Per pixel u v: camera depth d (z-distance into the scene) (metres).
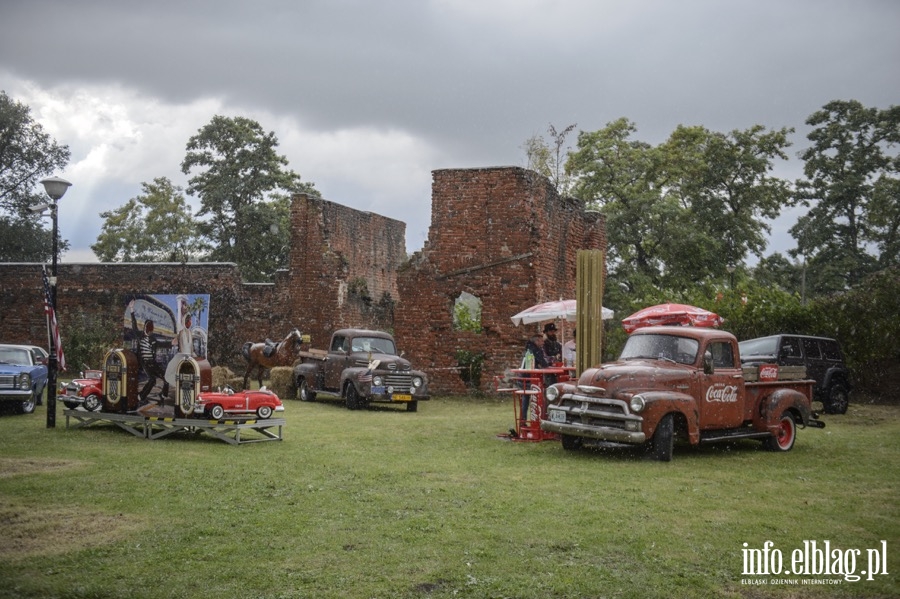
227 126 43.38
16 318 31.66
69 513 8.02
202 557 6.65
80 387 14.84
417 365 23.77
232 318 30.81
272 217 42.25
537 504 8.57
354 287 31.00
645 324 15.06
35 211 14.99
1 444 12.45
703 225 38.78
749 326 24.34
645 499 8.90
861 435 15.16
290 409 19.33
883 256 39.34
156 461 11.00
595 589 5.98
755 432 12.79
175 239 49.44
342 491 9.18
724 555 6.87
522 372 14.04
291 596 5.79
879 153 39.94
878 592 6.12
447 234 23.73
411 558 6.64
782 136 39.69
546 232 23.84
